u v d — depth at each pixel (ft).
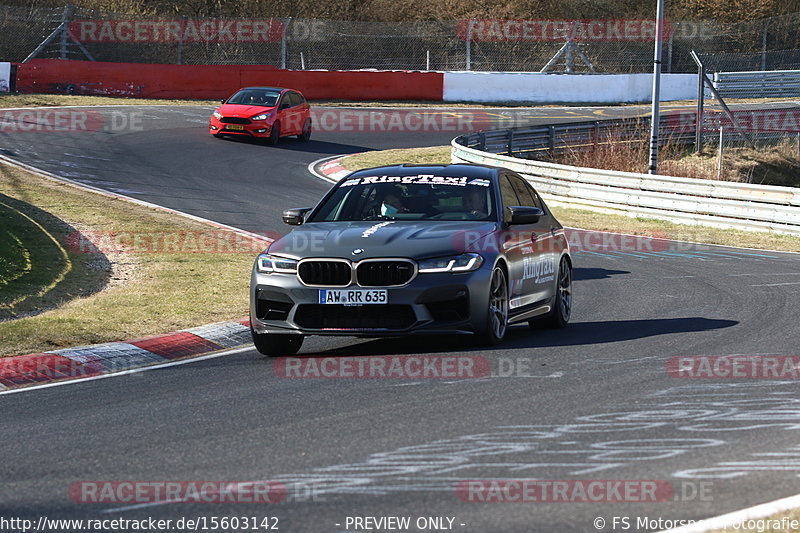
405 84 520.42
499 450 71.67
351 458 70.23
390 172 128.06
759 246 230.68
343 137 407.64
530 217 117.50
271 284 109.60
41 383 101.76
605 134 399.24
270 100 378.12
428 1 652.07
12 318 136.26
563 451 71.31
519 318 120.06
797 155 434.30
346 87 508.94
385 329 106.73
